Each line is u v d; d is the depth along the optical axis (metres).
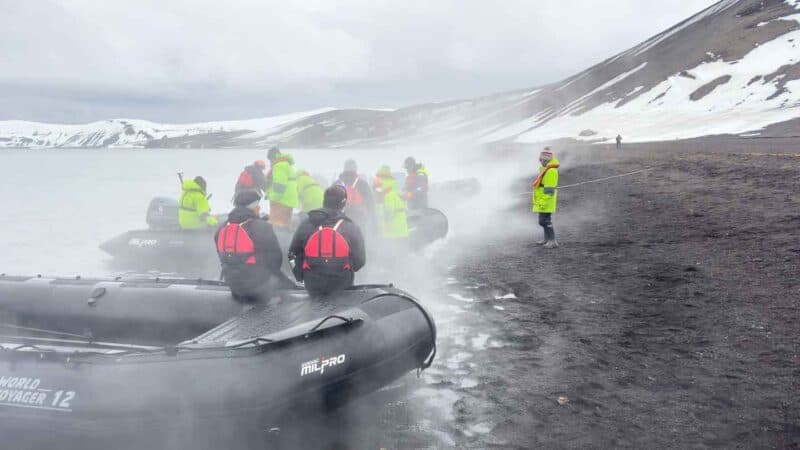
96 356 4.00
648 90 149.50
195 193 10.76
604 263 10.43
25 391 3.94
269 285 5.23
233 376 3.92
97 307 5.40
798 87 109.25
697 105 123.06
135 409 3.78
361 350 4.66
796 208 14.16
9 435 3.94
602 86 185.12
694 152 45.81
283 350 4.18
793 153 34.03
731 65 137.38
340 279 5.15
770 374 5.27
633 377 5.38
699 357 5.77
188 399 3.83
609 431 4.39
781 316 6.78
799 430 4.30
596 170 36.19
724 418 4.53
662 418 4.57
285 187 10.27
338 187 5.24
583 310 7.61
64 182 53.09
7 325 5.65
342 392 4.55
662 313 7.27
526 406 4.87
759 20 157.12
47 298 5.55
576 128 140.00
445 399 5.05
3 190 42.53
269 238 5.08
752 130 85.62
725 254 10.17
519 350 6.20
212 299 5.25
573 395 5.05
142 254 10.86
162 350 4.09
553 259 11.09
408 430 4.50
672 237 12.38
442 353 6.17
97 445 3.81
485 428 4.50
